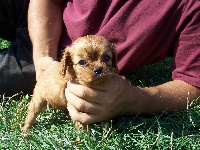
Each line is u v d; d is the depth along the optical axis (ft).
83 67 1.42
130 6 1.72
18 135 1.57
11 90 1.91
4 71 1.89
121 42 1.76
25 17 2.11
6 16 2.18
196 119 1.71
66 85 1.53
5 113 1.75
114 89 1.45
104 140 1.55
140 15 1.71
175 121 1.69
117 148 1.49
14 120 1.72
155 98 1.63
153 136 1.59
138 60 1.80
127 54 1.77
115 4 1.74
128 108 1.63
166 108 1.67
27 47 2.01
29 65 1.94
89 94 1.44
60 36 1.94
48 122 1.72
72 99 1.48
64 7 1.97
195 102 1.69
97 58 1.44
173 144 1.55
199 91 1.68
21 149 1.52
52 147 1.51
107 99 1.46
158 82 2.14
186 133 1.63
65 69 1.48
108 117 1.59
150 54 1.79
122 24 1.73
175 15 1.69
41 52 1.82
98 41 1.46
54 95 1.57
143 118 1.70
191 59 1.65
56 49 1.88
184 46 1.67
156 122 1.67
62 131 1.65
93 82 1.40
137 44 1.73
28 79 1.91
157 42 1.75
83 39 1.47
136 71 2.19
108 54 1.46
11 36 2.32
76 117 1.51
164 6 1.69
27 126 1.65
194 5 1.64
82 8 1.82
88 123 1.52
